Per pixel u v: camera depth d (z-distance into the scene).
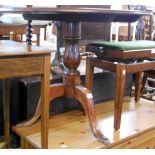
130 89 2.21
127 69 1.51
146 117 1.77
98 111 1.85
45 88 1.19
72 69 1.60
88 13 1.29
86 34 2.24
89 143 1.43
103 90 2.02
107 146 1.42
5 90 1.54
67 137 1.49
